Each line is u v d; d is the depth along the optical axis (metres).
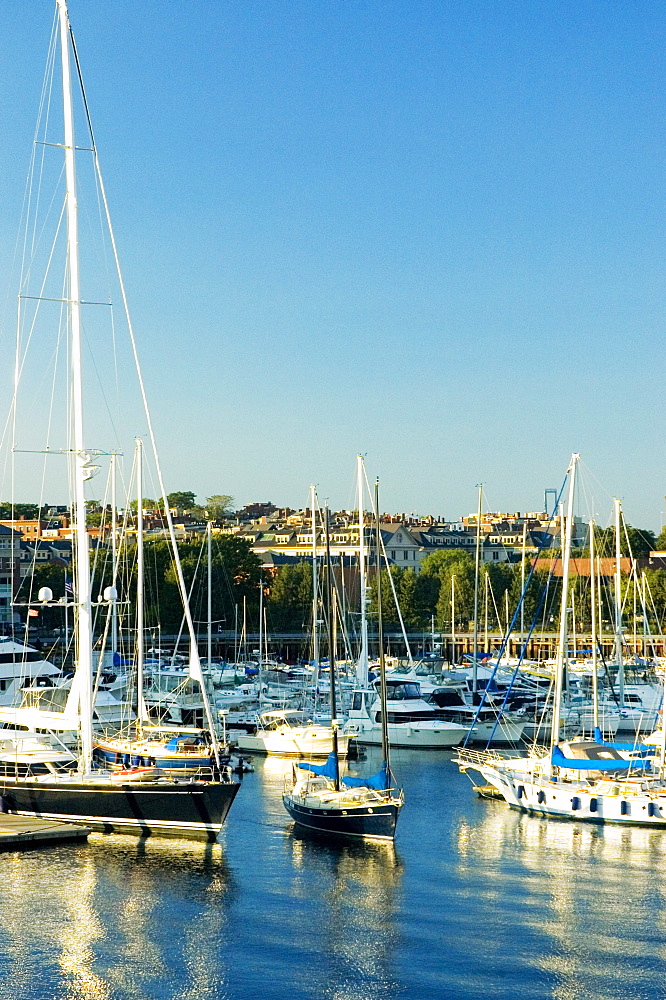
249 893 56.53
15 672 95.06
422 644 199.38
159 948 49.56
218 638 198.62
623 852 64.56
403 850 64.75
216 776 65.31
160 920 52.72
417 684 123.81
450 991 45.84
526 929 52.25
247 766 90.88
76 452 66.75
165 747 68.38
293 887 57.62
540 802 73.81
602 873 60.47
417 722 108.00
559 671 79.50
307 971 47.47
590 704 120.88
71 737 73.38
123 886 57.09
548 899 56.25
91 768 66.81
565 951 49.75
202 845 63.66
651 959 48.97
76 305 66.44
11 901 54.88
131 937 50.72
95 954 48.91
